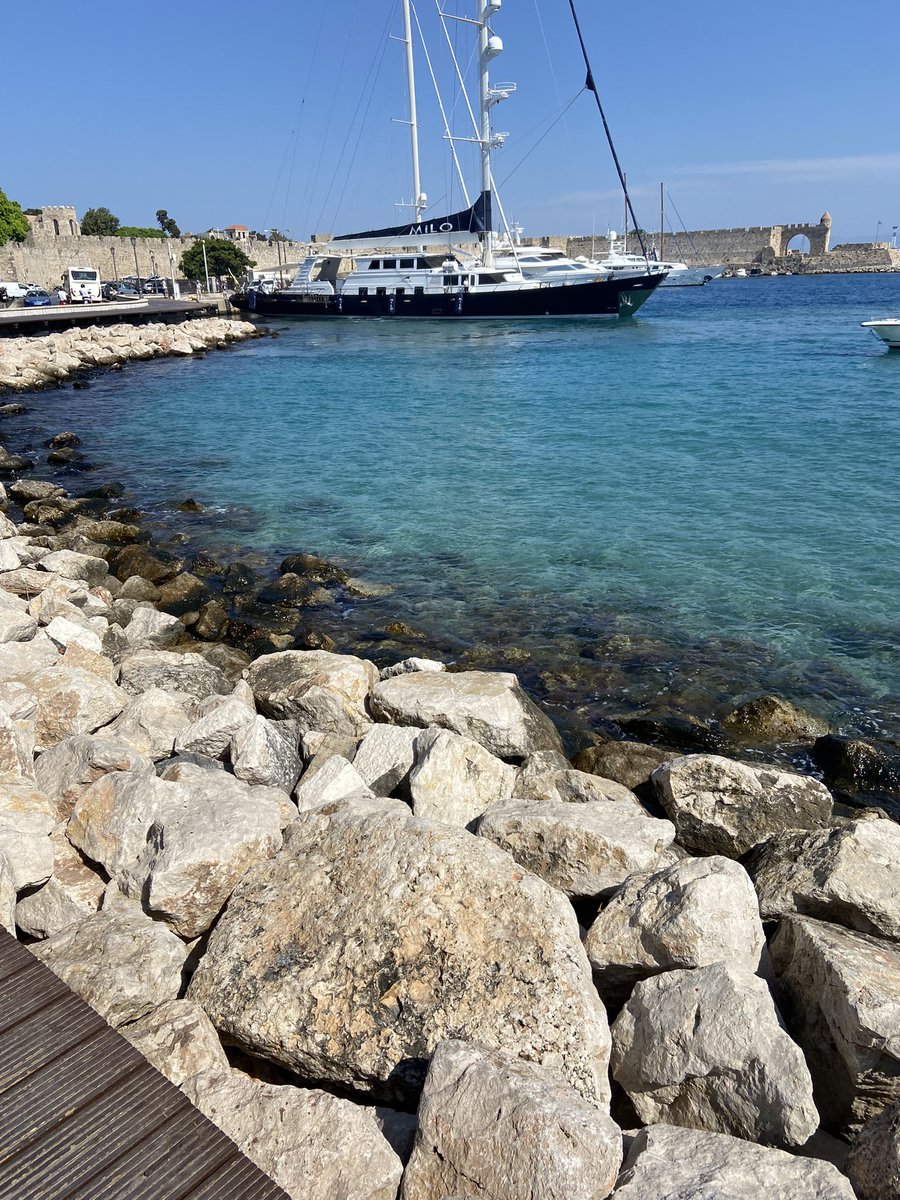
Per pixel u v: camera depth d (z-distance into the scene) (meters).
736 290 109.19
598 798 5.98
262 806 5.04
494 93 50.91
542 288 54.25
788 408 25.20
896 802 7.32
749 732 8.33
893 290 99.88
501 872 4.16
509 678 7.71
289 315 63.34
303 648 10.30
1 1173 2.81
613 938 4.20
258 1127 3.26
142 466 20.00
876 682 9.30
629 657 9.96
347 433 23.61
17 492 16.88
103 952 4.07
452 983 3.78
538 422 24.52
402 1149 3.38
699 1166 2.93
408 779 6.14
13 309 50.28
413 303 57.28
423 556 13.61
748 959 4.02
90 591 11.34
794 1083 3.30
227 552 13.99
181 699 7.66
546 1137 2.90
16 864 4.82
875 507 15.18
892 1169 2.93
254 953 4.10
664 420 24.14
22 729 6.42
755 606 11.26
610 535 14.27
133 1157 2.89
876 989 3.54
